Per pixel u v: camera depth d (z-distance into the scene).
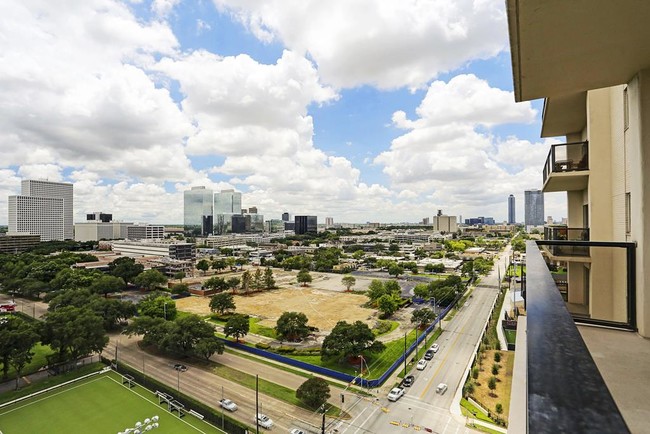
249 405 26.20
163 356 36.66
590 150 9.74
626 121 7.71
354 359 33.97
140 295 66.56
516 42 4.06
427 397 27.06
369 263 103.56
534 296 2.49
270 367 33.31
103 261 96.00
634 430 2.84
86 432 23.70
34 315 52.00
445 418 24.11
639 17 3.47
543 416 1.07
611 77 5.00
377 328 43.56
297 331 39.38
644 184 4.82
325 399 25.08
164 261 97.00
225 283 66.25
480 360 33.09
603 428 0.94
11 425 24.61
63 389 29.86
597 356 4.32
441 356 35.16
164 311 47.09
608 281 9.34
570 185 12.51
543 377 1.33
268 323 47.00
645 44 4.02
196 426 24.11
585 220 13.12
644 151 4.82
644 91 4.70
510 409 4.25
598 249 9.48
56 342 32.75
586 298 12.62
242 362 34.66
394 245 143.88
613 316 9.07
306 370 32.59
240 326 39.22
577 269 13.12
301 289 70.56
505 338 39.38
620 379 3.71
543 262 3.69
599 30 3.75
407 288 69.88
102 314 44.41
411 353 35.66
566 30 3.76
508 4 3.43
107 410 26.41
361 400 26.72
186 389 28.94
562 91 5.44
